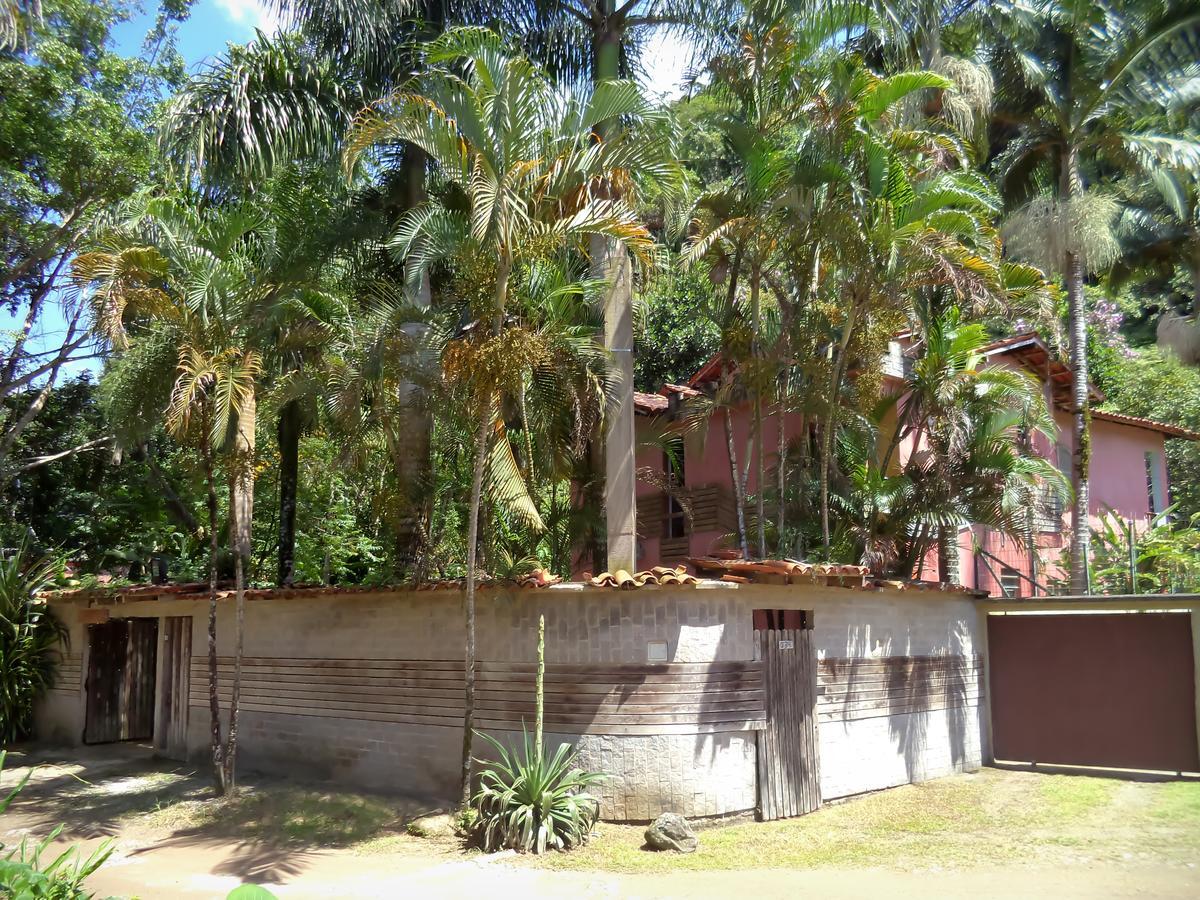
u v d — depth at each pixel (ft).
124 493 67.15
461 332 35.09
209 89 44.39
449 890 25.13
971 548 55.06
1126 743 40.96
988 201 41.01
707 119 40.98
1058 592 55.77
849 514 42.70
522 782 29.30
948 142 39.29
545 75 31.78
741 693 31.94
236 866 28.22
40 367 61.05
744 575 32.53
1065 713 42.60
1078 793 36.37
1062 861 26.89
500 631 33.32
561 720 31.50
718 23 43.06
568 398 36.40
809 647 34.81
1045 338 58.39
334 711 38.37
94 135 56.90
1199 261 73.10
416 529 42.04
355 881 26.32
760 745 32.14
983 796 36.14
